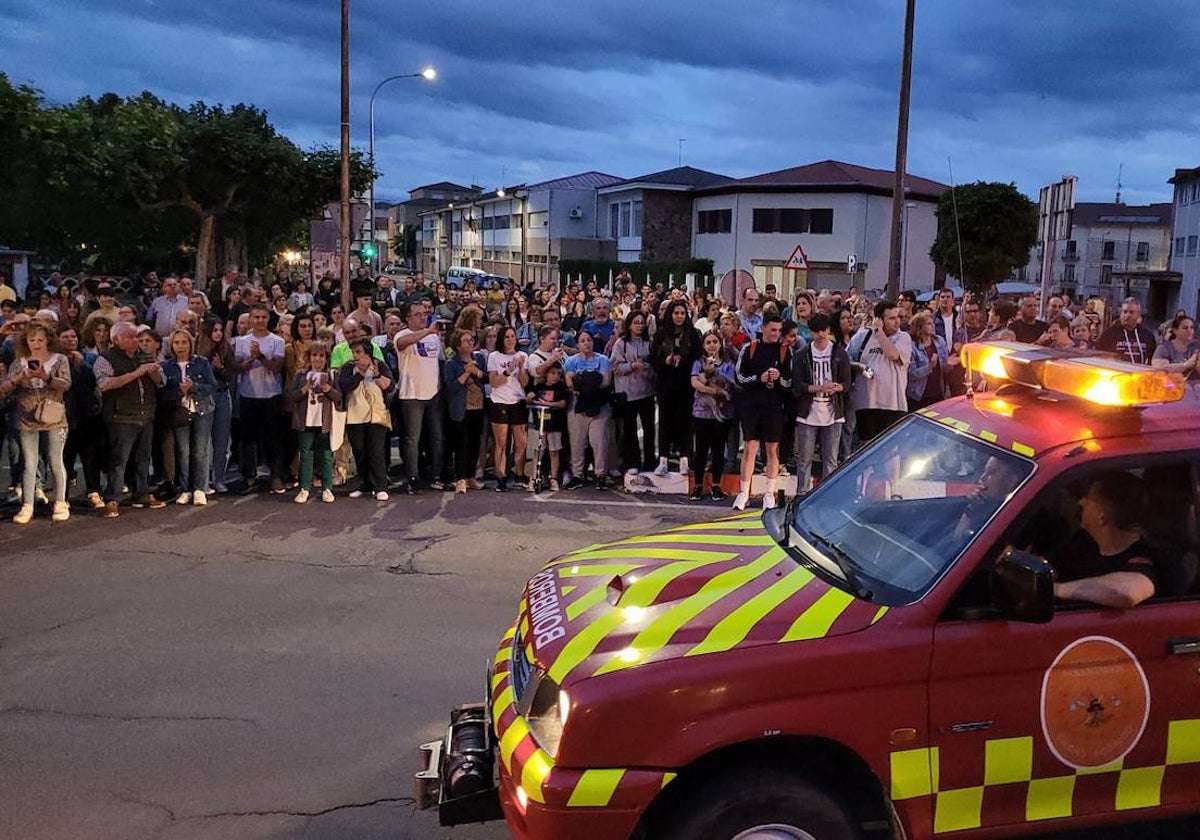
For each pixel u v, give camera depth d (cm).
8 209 2666
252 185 3206
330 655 577
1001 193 3700
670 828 294
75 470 1064
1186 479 335
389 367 1012
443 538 833
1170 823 397
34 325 848
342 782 435
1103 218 7456
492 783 345
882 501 381
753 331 1230
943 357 1069
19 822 400
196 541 816
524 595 400
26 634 607
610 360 1048
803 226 4475
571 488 1027
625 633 320
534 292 2416
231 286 1719
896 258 1645
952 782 307
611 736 292
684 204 5075
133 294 2848
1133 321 1001
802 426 930
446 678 545
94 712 501
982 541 320
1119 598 315
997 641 307
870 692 299
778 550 373
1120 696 318
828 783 313
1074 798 319
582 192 5766
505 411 1006
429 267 9356
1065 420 352
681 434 1034
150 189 2894
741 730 292
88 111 2905
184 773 441
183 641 597
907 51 1590
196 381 924
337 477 1038
